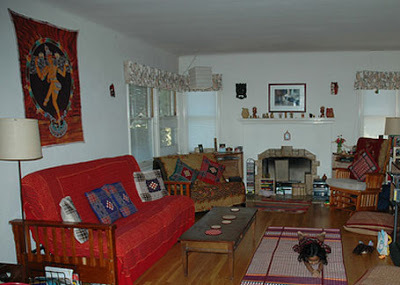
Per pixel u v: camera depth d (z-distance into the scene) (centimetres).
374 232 438
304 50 627
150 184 449
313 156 666
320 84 662
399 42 547
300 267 349
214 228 346
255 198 648
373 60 642
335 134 665
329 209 571
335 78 656
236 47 585
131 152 512
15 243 298
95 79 416
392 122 528
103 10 356
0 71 286
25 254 296
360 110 653
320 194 648
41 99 329
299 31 462
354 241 424
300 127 669
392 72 634
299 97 670
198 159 580
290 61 667
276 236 444
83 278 292
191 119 708
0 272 264
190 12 366
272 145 682
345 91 655
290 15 381
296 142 673
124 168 431
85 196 345
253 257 376
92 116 410
